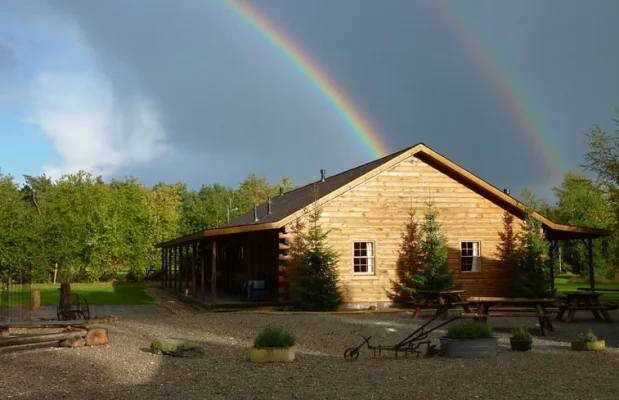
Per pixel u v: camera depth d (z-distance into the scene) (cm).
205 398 793
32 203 7331
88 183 4831
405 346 1284
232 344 1317
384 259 2300
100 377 934
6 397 803
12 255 3531
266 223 2153
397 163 2344
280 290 2188
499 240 2428
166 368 1013
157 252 4344
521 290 2348
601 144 2552
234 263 3256
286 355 1091
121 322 1739
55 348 1193
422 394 811
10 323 1332
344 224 2273
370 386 864
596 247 3944
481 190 2420
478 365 1048
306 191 3114
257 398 792
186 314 2056
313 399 785
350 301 2250
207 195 9144
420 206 2355
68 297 1777
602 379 921
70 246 4044
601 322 1828
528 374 958
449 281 2241
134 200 4428
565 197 4672
